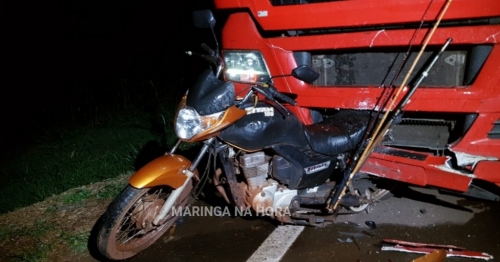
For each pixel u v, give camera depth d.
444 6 3.09
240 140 3.35
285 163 3.54
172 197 3.45
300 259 3.60
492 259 3.44
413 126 3.79
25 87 8.16
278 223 4.07
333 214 3.90
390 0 3.22
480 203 4.12
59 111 7.17
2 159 5.86
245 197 3.59
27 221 4.38
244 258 3.66
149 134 6.27
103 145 6.03
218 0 3.86
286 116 3.47
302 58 3.76
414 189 4.38
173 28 9.96
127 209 3.40
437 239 3.72
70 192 4.91
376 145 3.65
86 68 8.73
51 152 5.95
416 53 3.46
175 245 3.88
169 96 7.44
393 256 3.56
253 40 3.82
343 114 3.93
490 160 3.30
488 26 3.08
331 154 3.67
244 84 3.97
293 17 3.54
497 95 3.21
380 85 3.66
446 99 3.37
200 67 8.23
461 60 3.36
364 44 3.44
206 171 3.67
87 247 3.91
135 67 8.60
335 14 3.40
